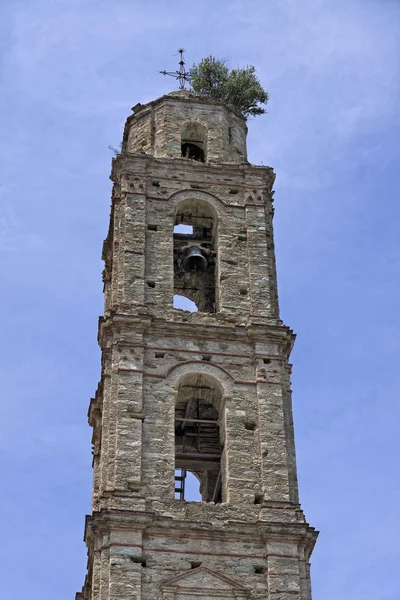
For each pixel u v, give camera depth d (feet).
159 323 175.63
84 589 170.50
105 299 202.80
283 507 159.53
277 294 187.93
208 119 210.79
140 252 185.16
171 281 183.42
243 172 199.93
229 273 187.11
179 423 180.55
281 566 153.17
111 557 150.30
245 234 192.75
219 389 172.55
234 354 175.22
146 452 162.81
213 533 155.02
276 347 176.55
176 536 154.30
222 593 150.41
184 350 174.09
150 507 157.58
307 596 152.66
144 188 193.77
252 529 156.25
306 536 156.04
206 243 195.00
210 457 173.88
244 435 167.63
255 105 228.43
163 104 211.20
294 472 165.78
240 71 230.89
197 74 229.66
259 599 150.82
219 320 180.45
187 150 213.46
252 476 163.53
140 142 208.44
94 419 185.78
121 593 147.74
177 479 179.93
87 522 157.48
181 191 195.42
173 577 150.61
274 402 170.60
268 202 199.72
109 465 161.58
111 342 175.32
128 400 166.71
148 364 171.63
